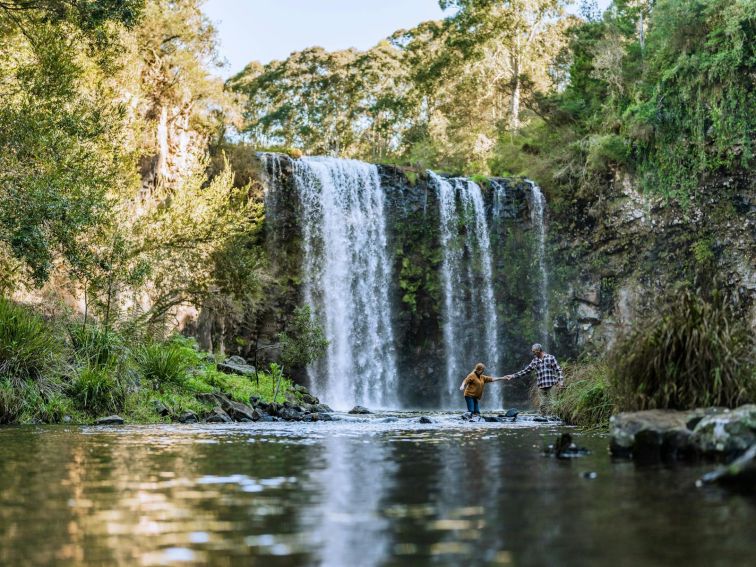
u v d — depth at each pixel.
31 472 5.40
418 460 6.20
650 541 2.91
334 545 2.91
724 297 7.68
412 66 71.94
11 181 17.19
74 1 19.97
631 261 38.88
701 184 36.16
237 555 2.75
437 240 40.25
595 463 5.71
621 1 45.84
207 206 23.02
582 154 41.00
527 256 41.53
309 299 36.59
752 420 5.78
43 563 2.65
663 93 36.66
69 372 15.50
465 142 60.72
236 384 20.27
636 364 7.40
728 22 33.88
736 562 2.57
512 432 10.84
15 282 18.44
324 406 21.73
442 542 2.94
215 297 24.81
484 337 40.59
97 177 18.92
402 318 39.38
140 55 31.06
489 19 59.06
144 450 7.36
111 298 19.62
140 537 3.09
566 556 2.68
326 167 38.25
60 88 19.02
